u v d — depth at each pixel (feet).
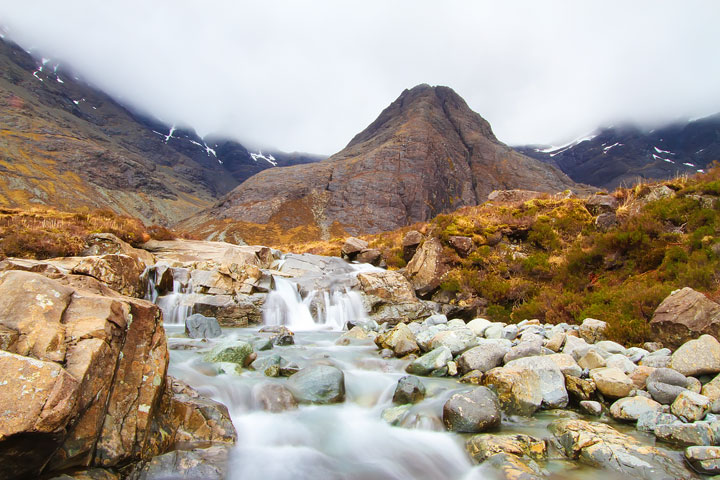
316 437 19.27
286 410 21.29
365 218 501.15
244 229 447.01
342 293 57.41
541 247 60.29
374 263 83.87
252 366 26.48
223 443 16.62
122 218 87.10
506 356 27.27
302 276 69.10
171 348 30.68
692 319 27.37
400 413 21.47
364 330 43.16
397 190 549.95
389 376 27.22
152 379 14.66
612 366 24.91
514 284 53.11
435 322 44.98
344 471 16.81
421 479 16.76
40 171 575.79
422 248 63.46
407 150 622.13
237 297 51.19
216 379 23.29
